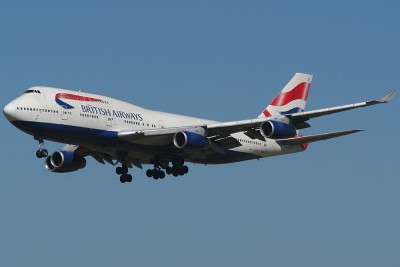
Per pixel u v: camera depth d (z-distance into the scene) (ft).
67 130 186.91
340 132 197.77
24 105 183.21
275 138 182.29
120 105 197.47
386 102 171.63
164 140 195.93
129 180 212.23
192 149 189.16
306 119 183.93
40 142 187.83
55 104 185.78
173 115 209.97
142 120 199.62
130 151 200.03
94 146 195.93
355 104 174.91
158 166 208.95
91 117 189.57
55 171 211.41
